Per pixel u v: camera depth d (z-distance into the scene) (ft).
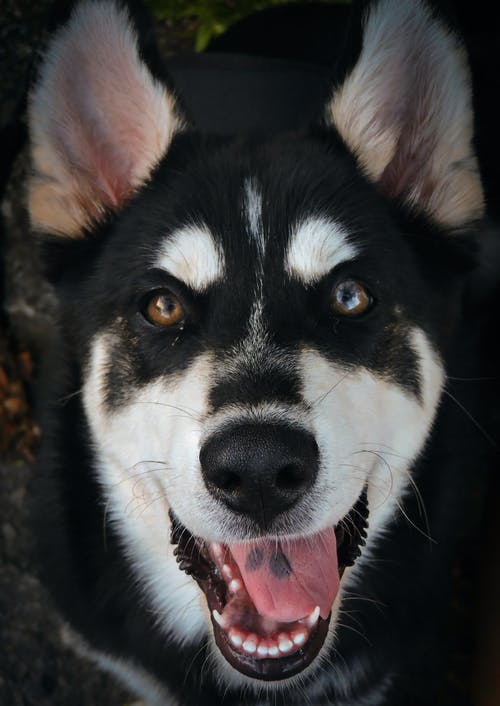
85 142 1.73
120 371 1.63
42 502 1.88
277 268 1.57
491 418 2.21
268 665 1.58
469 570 2.28
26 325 2.44
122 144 1.74
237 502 1.45
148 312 1.60
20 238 2.42
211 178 1.65
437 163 1.72
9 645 2.24
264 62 2.05
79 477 1.82
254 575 1.59
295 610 1.57
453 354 1.92
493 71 2.27
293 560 1.59
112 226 1.72
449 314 1.75
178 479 1.49
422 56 1.67
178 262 1.59
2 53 2.55
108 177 1.75
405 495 1.80
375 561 1.82
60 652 2.23
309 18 2.33
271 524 1.47
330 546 1.60
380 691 1.92
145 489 1.65
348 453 1.49
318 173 1.66
